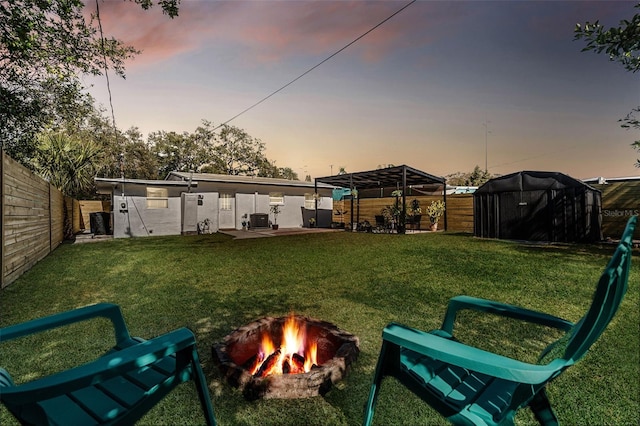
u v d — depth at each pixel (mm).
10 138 6980
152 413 1581
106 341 2465
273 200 15922
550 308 3168
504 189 9359
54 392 879
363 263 5730
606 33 3062
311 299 3537
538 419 1163
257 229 14641
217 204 13906
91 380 925
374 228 13773
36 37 5312
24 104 6469
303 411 1604
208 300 3545
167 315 3068
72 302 3533
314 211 17391
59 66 5836
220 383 1845
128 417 1099
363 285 4133
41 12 5309
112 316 1614
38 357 2205
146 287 4156
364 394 1746
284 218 16234
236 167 28266
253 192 15234
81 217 15078
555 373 915
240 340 2271
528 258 5910
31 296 3771
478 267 5152
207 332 2660
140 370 1327
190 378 1303
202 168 26047
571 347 912
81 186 11531
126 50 6980
